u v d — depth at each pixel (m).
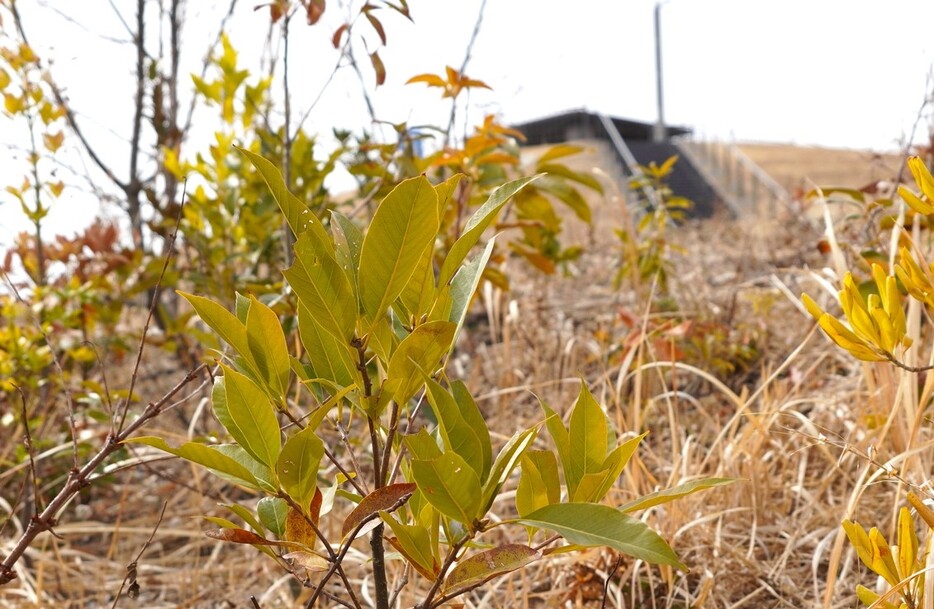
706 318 3.97
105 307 3.72
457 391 1.14
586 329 4.42
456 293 1.20
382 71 2.46
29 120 3.15
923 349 2.59
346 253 1.08
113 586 2.66
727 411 3.12
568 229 7.69
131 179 4.84
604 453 1.15
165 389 4.21
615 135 17.58
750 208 12.39
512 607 2.13
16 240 3.57
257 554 2.77
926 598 1.34
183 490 3.29
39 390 3.37
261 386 1.14
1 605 2.36
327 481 2.14
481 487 1.07
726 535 2.19
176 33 4.98
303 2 2.32
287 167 2.42
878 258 2.60
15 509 2.12
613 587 2.07
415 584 2.09
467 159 3.20
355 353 1.05
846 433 2.56
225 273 3.44
